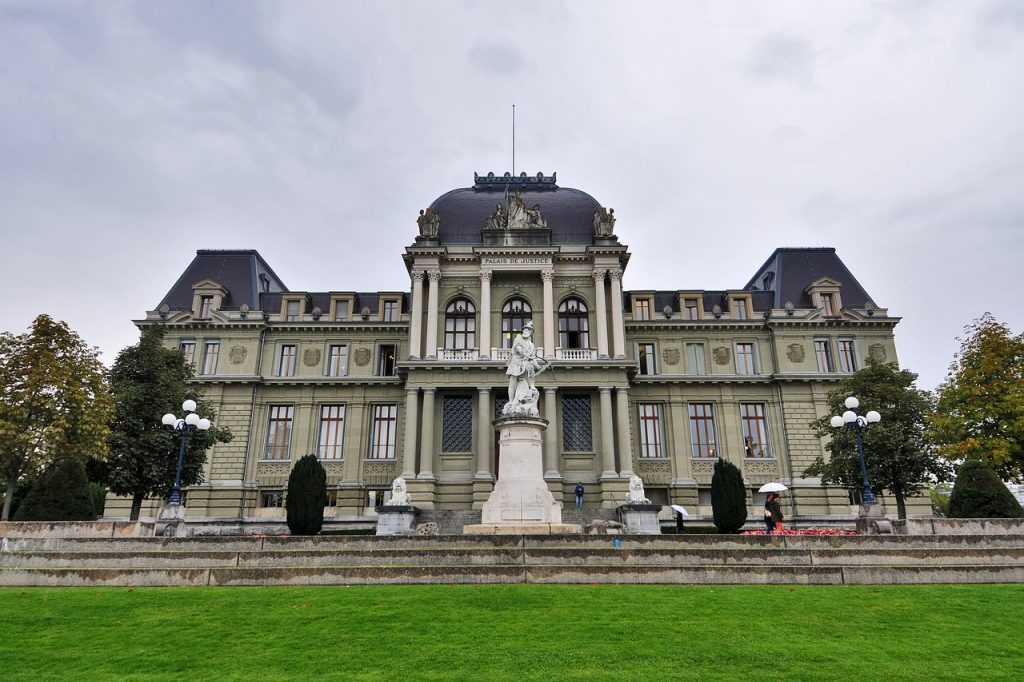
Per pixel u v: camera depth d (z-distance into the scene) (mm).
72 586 18391
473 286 54750
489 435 50062
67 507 29750
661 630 13523
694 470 55281
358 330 58062
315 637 13289
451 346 54156
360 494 53500
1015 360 37094
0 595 17062
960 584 18188
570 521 42656
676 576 18391
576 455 50531
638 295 59812
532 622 14156
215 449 54188
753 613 14883
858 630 13719
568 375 50750
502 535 21828
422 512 43812
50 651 12734
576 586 17781
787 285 60938
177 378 40781
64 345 32656
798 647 12516
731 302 60000
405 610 15164
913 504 53562
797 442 55000
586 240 56781
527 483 28516
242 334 56938
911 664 11648
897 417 40750
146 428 37906
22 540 22312
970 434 36781
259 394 56156
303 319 58781
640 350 58656
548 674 11078
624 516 39219
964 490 30562
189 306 58969
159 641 13258
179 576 18422
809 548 20344
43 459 30312
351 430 55469
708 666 11492
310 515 42031
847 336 57781
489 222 55750
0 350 31281
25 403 30172
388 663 11719
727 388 57125
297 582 18266
